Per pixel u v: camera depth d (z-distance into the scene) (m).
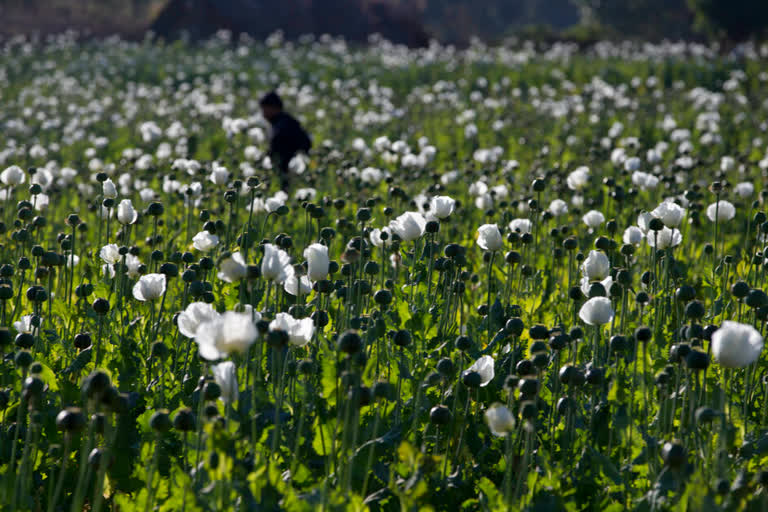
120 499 6.28
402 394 8.11
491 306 9.95
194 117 34.59
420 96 48.91
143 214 15.17
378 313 8.38
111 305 10.01
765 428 7.71
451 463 7.71
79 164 23.83
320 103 45.28
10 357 8.77
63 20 110.69
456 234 14.91
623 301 8.69
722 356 5.85
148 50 75.75
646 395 7.73
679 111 40.25
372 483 7.27
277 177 19.72
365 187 17.75
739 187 15.69
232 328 5.56
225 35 86.44
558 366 7.92
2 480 6.58
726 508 5.98
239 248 10.04
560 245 13.85
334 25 107.12
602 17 153.75
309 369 7.00
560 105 39.62
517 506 6.34
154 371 8.80
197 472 6.30
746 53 68.31
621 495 6.89
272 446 6.62
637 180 14.97
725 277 10.86
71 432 5.68
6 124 33.88
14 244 14.15
